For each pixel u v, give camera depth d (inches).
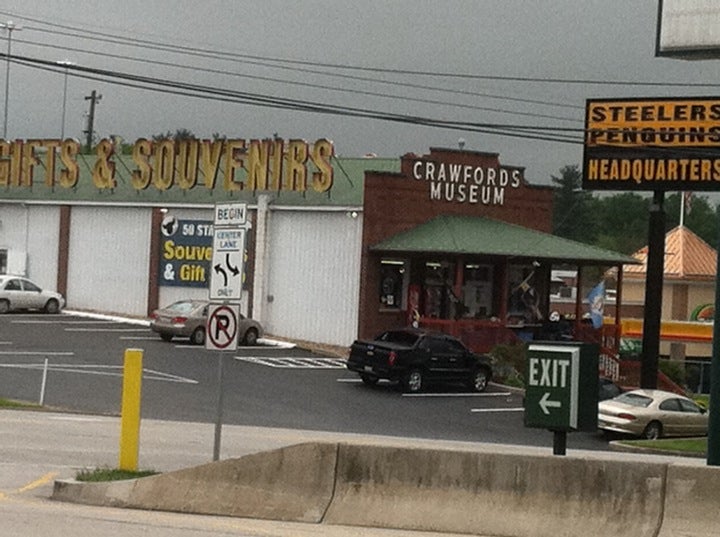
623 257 2208.4
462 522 549.3
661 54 893.2
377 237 2014.0
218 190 2246.6
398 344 1743.4
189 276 2215.8
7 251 2417.6
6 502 631.8
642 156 1772.9
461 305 2048.5
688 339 2878.9
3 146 2416.3
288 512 587.2
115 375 1606.8
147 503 624.1
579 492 533.3
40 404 1294.3
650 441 1493.6
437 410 1615.4
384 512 567.2
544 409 570.9
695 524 506.0
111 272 2308.1
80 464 806.5
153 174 2256.4
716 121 1732.3
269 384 1673.2
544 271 2246.6
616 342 2241.6
